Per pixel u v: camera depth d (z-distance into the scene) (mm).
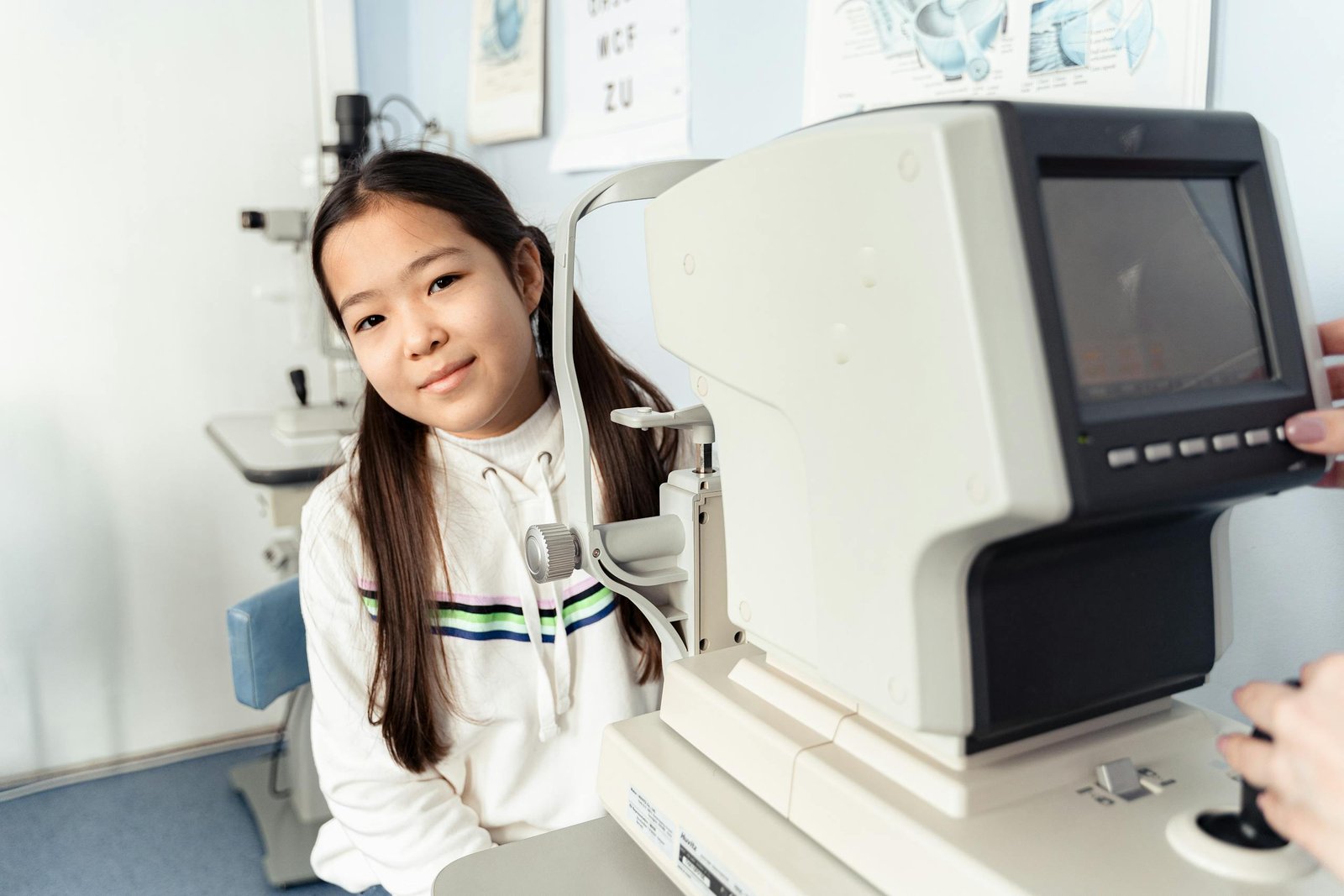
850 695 486
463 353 811
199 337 2285
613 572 677
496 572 903
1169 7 774
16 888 1827
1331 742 359
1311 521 733
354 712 885
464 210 838
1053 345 378
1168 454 400
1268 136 475
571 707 909
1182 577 505
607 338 1678
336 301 856
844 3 1079
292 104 2314
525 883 580
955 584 430
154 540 2299
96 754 2309
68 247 2143
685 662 639
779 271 471
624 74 1529
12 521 2170
